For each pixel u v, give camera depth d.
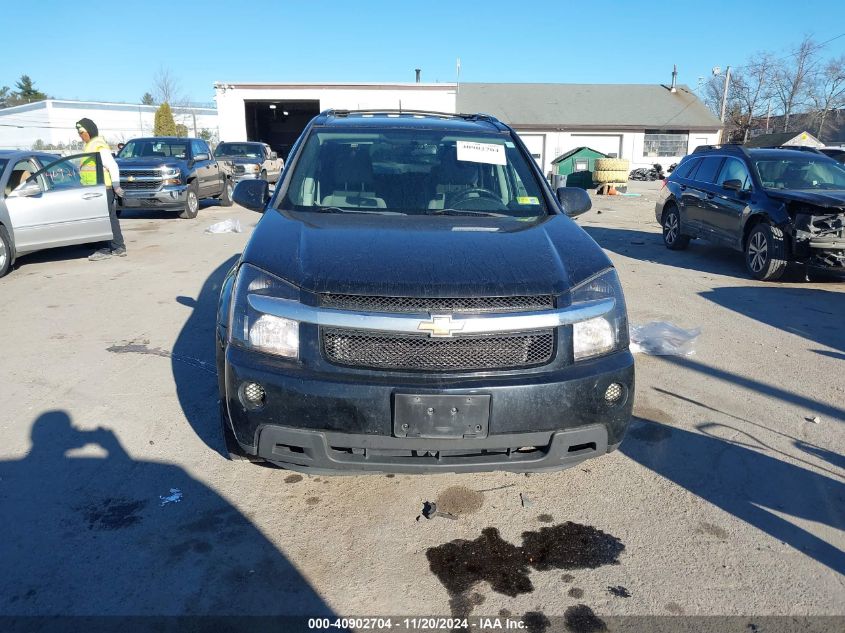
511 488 3.52
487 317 2.84
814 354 5.69
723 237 9.59
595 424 2.97
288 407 2.80
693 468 3.74
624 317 3.13
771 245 8.32
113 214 9.46
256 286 2.98
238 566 2.86
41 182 8.71
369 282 2.88
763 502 3.42
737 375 5.17
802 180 9.12
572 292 3.00
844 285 8.45
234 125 37.09
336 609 2.63
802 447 4.02
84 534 3.06
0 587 2.70
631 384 3.05
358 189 4.02
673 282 8.53
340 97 36.72
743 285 8.39
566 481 3.60
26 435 3.98
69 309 6.70
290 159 4.27
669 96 47.09
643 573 2.87
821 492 3.52
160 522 3.16
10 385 4.72
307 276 2.93
